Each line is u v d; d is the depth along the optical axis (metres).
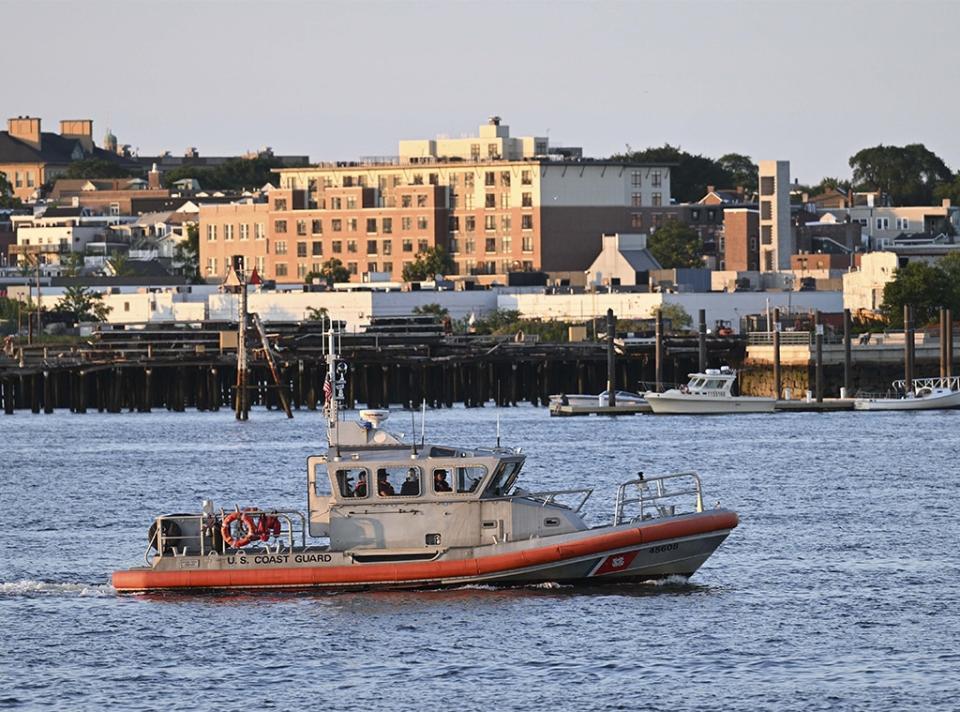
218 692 168.75
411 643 182.75
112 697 168.00
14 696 168.62
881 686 169.62
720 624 190.88
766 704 164.38
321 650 181.00
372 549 199.88
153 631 188.88
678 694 167.25
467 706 164.12
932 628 191.75
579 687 169.25
